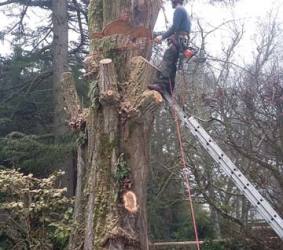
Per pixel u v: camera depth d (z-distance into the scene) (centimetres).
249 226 1285
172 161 1638
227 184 1387
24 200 843
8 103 1598
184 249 1544
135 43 593
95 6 629
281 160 1120
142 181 573
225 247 1347
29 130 1648
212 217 1686
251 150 1141
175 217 1909
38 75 1611
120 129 573
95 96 580
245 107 1155
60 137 1478
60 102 1506
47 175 1502
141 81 572
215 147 554
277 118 1095
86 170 604
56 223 804
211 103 1243
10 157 1427
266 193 1152
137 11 593
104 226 557
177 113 596
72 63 1683
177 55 620
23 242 865
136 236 557
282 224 505
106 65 561
